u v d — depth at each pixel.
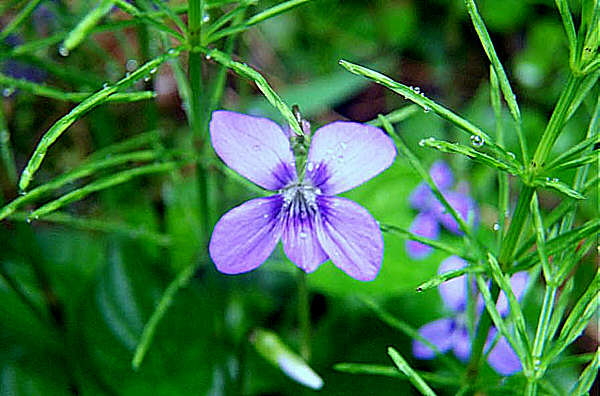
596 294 0.17
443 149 0.17
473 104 0.28
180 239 0.23
